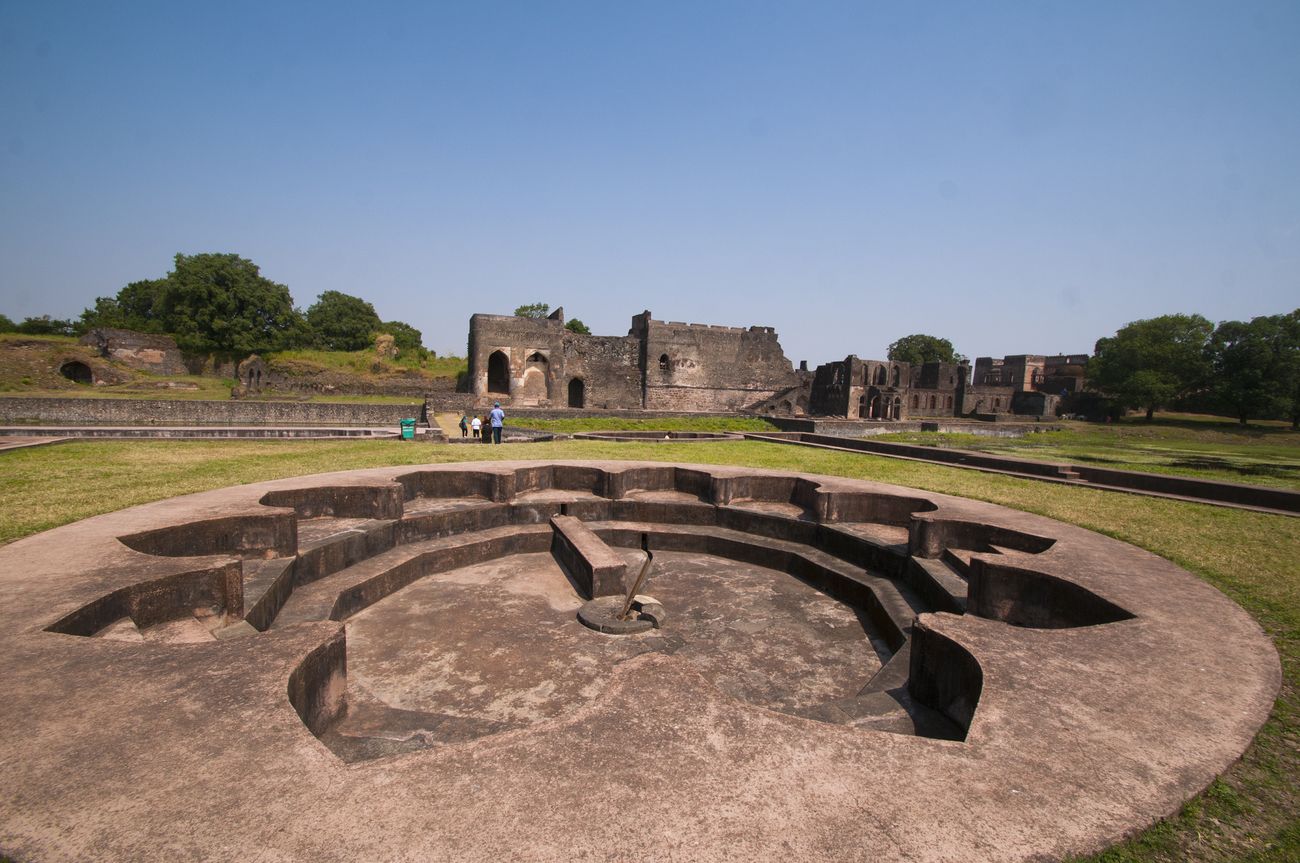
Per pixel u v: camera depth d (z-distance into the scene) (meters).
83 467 11.10
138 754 2.51
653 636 6.34
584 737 2.71
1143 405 47.19
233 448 15.02
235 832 2.08
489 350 37.22
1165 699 3.27
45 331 49.06
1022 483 11.57
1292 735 3.00
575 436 21.64
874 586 7.32
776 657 6.02
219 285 37.72
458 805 2.25
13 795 2.25
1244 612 4.68
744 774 2.48
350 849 2.02
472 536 8.99
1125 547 6.62
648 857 2.02
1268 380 42.56
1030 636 4.07
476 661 5.67
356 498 8.41
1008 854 2.11
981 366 71.12
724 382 44.69
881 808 2.31
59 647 3.44
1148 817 2.35
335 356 40.53
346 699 4.21
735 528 9.90
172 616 4.88
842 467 13.83
